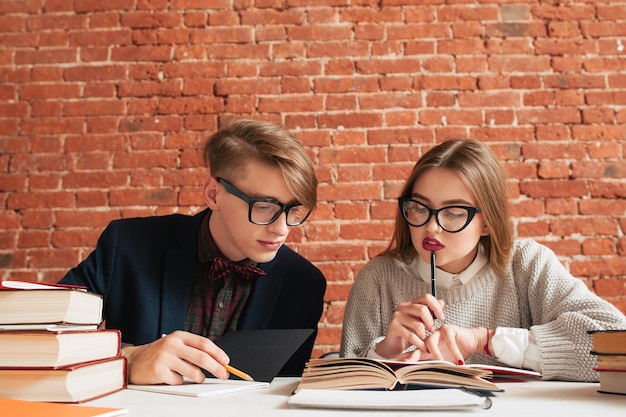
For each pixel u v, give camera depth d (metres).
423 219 1.26
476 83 2.27
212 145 1.30
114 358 0.80
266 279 1.36
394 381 0.75
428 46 2.30
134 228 1.42
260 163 1.17
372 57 2.30
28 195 2.26
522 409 0.66
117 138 2.29
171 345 0.88
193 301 1.35
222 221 1.25
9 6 2.39
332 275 2.16
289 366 1.34
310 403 0.67
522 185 2.19
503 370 0.87
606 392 0.79
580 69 2.27
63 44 2.37
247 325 1.31
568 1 2.32
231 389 0.80
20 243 2.22
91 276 1.34
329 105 2.27
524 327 1.36
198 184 2.25
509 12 2.32
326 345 2.12
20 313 0.71
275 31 2.34
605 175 2.20
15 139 2.30
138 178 2.26
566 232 2.16
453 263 1.38
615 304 2.11
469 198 1.26
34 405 0.62
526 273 1.36
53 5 2.38
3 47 2.37
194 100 2.31
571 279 1.31
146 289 1.32
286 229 1.18
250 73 2.31
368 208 2.20
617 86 2.26
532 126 2.24
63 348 0.69
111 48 2.36
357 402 0.66
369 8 2.34
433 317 1.14
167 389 0.81
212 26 2.35
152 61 2.34
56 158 2.28
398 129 2.25
